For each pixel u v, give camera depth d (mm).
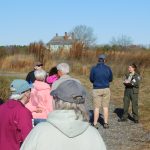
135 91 13859
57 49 38906
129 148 10273
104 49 39031
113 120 14438
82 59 36281
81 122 3238
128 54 35000
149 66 34125
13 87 5430
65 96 3236
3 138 5133
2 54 39312
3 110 5254
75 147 3172
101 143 3252
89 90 24328
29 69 36812
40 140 3172
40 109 8625
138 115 15133
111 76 12969
